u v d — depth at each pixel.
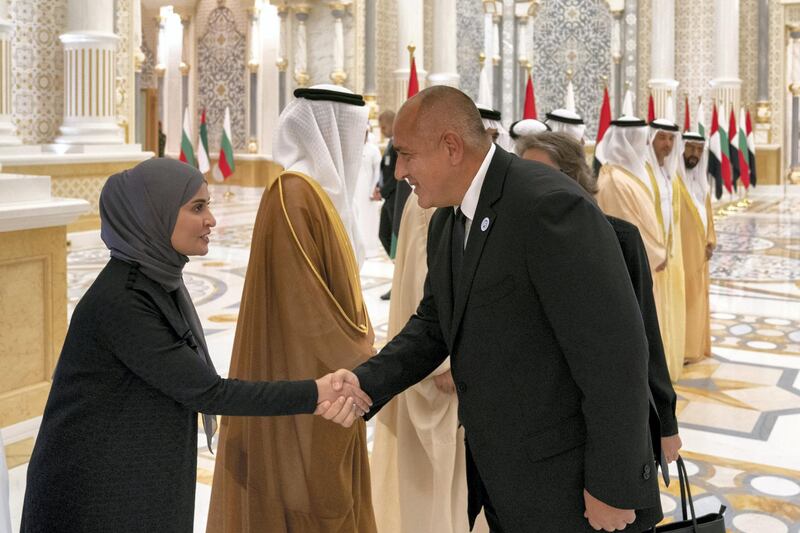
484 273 1.70
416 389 2.54
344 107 2.53
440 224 1.91
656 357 2.09
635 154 4.36
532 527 1.73
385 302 6.79
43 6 8.88
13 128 7.94
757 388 4.69
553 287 1.60
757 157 16.47
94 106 9.01
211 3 15.86
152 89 14.59
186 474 1.77
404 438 2.61
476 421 1.77
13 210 3.53
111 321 1.64
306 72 14.26
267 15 14.96
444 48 13.77
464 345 1.75
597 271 1.58
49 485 1.69
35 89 8.87
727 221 12.55
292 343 2.18
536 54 16.78
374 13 13.70
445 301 1.83
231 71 15.76
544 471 1.71
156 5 16.19
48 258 3.82
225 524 2.22
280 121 2.49
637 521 1.73
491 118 3.14
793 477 3.43
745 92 16.44
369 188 9.25
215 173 15.45
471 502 1.93
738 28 15.58
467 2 15.64
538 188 1.66
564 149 2.45
